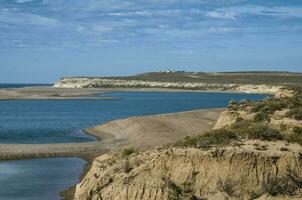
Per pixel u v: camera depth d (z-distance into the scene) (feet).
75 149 169.17
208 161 69.26
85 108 422.41
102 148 170.30
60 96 615.57
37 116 339.77
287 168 67.15
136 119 237.45
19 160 153.28
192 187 68.44
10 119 315.99
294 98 113.60
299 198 63.72
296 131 79.77
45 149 168.76
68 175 128.26
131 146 161.79
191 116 248.11
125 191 70.44
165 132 195.83
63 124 281.33
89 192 76.07
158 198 67.67
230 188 66.90
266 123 89.92
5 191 109.40
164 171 70.85
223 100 564.71
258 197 65.16
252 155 68.23
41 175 128.16
